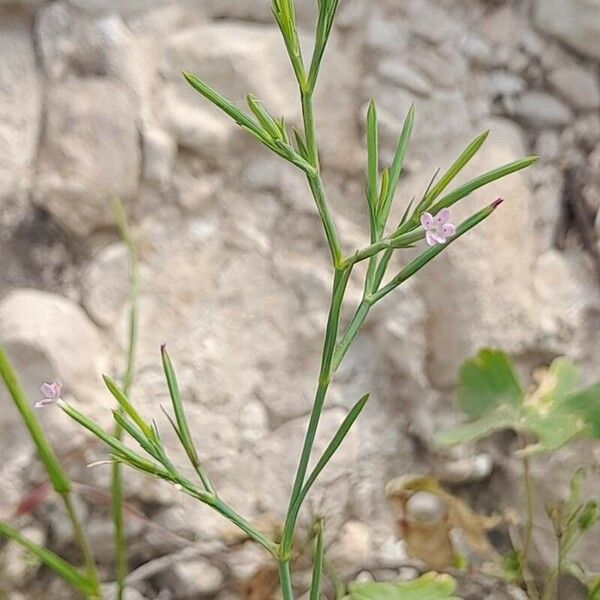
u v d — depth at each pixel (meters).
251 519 0.15
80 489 0.14
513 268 0.15
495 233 0.15
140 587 0.15
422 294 0.15
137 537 0.15
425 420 0.15
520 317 0.15
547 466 0.15
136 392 0.15
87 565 0.13
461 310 0.15
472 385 0.14
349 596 0.12
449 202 0.09
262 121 0.09
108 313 0.15
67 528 0.15
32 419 0.12
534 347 0.15
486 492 0.15
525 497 0.15
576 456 0.15
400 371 0.15
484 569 0.14
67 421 0.14
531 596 0.14
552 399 0.13
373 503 0.15
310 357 0.15
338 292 0.09
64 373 0.15
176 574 0.15
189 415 0.15
